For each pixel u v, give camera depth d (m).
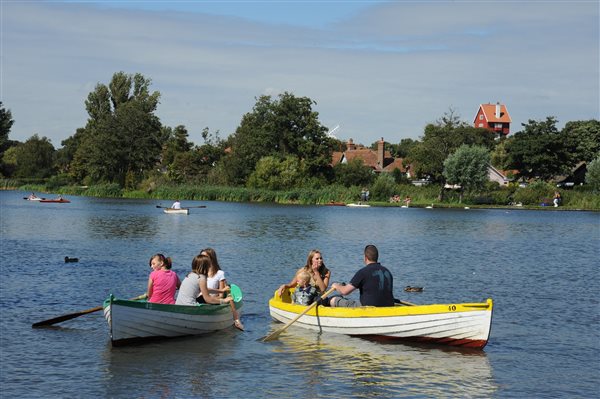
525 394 11.39
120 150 111.56
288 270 25.19
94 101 131.38
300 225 49.44
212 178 103.75
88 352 13.50
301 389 11.48
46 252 29.94
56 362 12.77
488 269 26.97
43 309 17.53
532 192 90.38
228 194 91.88
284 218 57.16
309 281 16.42
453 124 99.31
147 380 11.83
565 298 20.33
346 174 103.62
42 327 15.52
